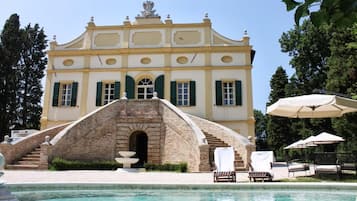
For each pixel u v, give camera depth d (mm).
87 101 24203
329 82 20469
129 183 9570
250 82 23703
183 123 18219
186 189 9461
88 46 25391
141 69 24516
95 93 24344
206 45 24562
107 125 19594
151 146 19172
